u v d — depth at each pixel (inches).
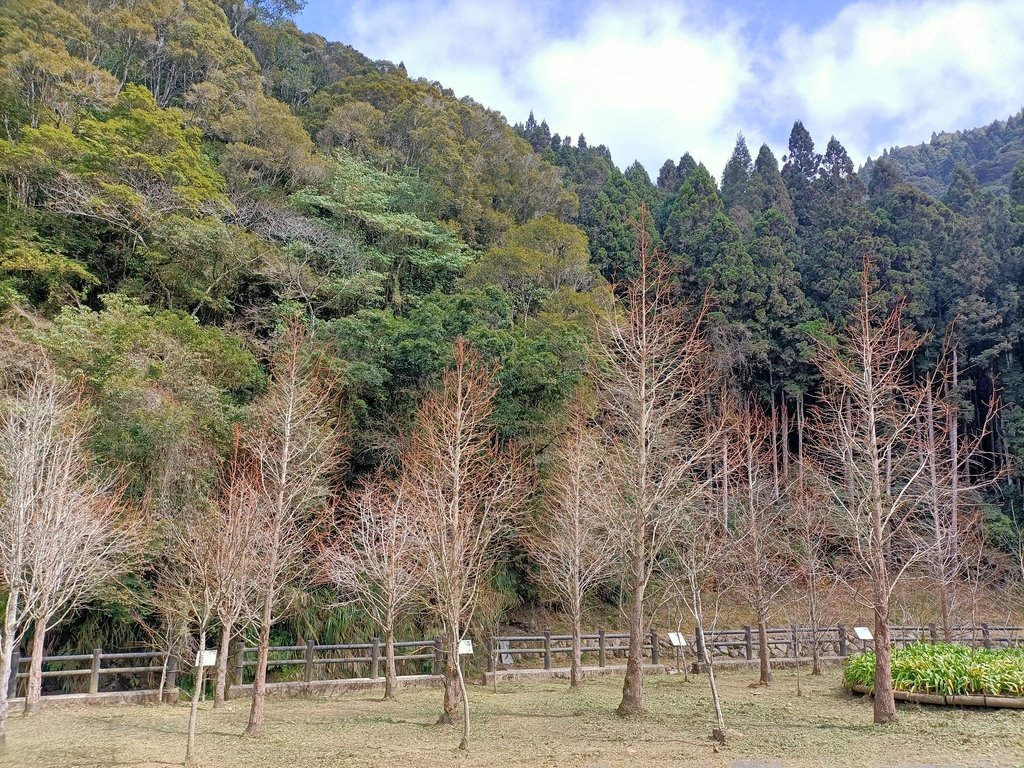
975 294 1376.7
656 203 2095.2
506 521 738.2
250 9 1893.5
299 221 1115.9
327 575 618.2
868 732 368.8
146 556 540.1
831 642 782.5
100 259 925.2
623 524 479.5
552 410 794.8
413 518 509.0
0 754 338.3
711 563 696.4
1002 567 908.6
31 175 885.8
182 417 576.1
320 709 490.6
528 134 2596.0
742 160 2642.7
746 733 371.2
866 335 451.5
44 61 999.0
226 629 469.1
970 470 1275.8
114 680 575.2
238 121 1251.2
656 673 700.7
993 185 2593.5
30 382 546.0
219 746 360.2
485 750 338.3
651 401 469.7
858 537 449.7
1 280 759.1
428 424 522.0
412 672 671.1
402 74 2117.4
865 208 1670.8
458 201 1446.9
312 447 509.0
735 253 1471.5
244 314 968.3
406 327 845.8
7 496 382.6
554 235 1220.5
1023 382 1289.4
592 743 351.3
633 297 539.2
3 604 482.9
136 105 1040.8
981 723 383.6
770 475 1097.4
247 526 386.9
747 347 1330.0
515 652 710.5
